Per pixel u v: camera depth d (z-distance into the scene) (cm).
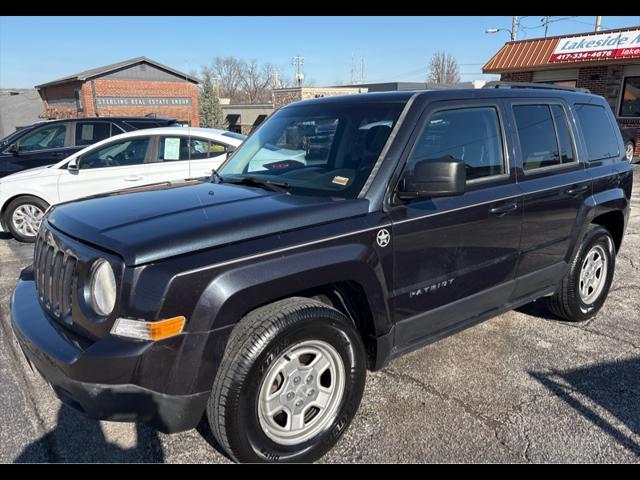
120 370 220
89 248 244
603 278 458
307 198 290
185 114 3541
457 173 274
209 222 249
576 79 2002
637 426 301
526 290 389
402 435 293
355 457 276
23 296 295
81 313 240
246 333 242
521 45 2161
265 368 243
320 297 296
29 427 304
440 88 349
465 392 336
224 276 233
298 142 346
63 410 321
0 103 4088
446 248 314
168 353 223
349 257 267
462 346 402
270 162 352
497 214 339
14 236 768
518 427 299
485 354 389
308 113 363
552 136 398
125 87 3269
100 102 3197
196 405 236
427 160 279
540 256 385
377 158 296
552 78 2083
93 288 237
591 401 326
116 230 247
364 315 292
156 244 229
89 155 766
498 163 352
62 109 3494
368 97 344
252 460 252
